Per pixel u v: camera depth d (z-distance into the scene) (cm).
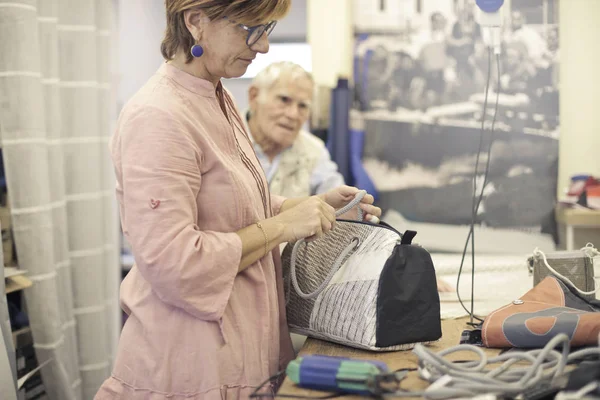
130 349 121
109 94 235
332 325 125
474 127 287
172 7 116
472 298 144
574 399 80
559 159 284
